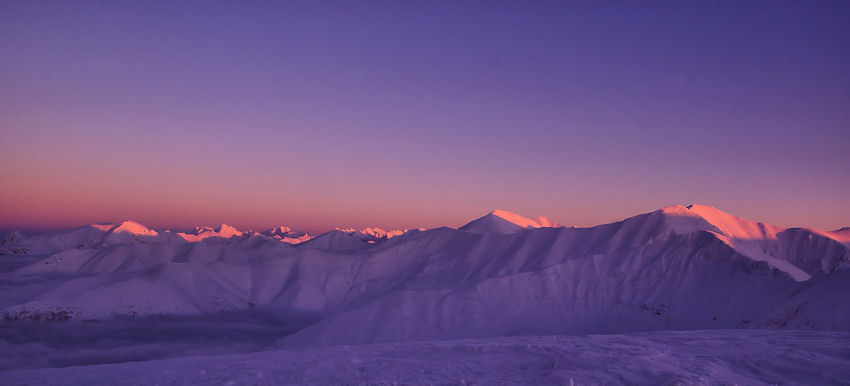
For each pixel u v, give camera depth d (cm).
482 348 1989
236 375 1719
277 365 1909
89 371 2069
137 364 2314
